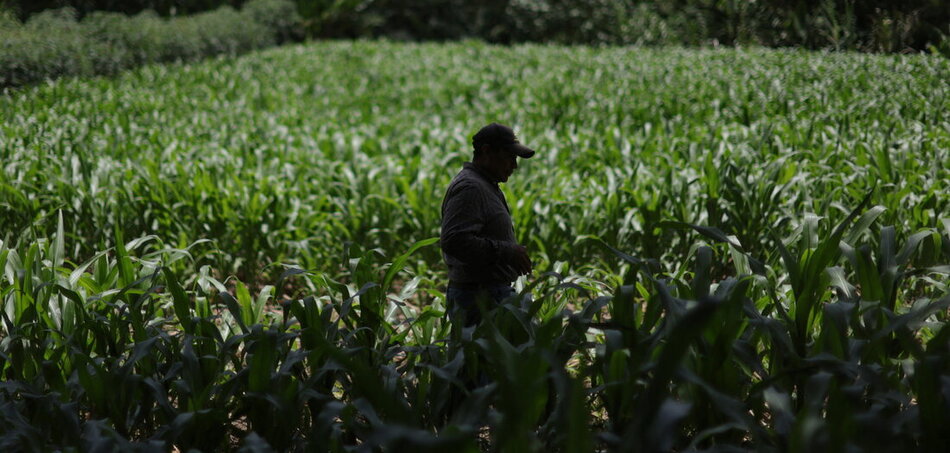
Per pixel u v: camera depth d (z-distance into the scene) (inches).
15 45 1043.9
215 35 1659.7
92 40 1279.5
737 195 403.9
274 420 200.5
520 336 214.7
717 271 402.9
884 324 197.6
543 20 1998.0
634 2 1726.1
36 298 229.5
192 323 220.7
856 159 483.8
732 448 159.8
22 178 504.7
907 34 860.6
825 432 149.0
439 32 2319.1
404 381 215.9
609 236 434.0
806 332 203.3
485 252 242.1
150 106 932.0
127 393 202.4
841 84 754.8
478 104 1029.2
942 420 154.1
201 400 198.4
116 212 464.4
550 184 508.4
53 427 201.8
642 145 619.8
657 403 147.0
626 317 197.6
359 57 1588.3
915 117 634.8
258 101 1076.5
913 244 208.5
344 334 239.3
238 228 451.8
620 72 1088.8
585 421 136.4
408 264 461.4
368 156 670.5
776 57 903.7
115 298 255.9
